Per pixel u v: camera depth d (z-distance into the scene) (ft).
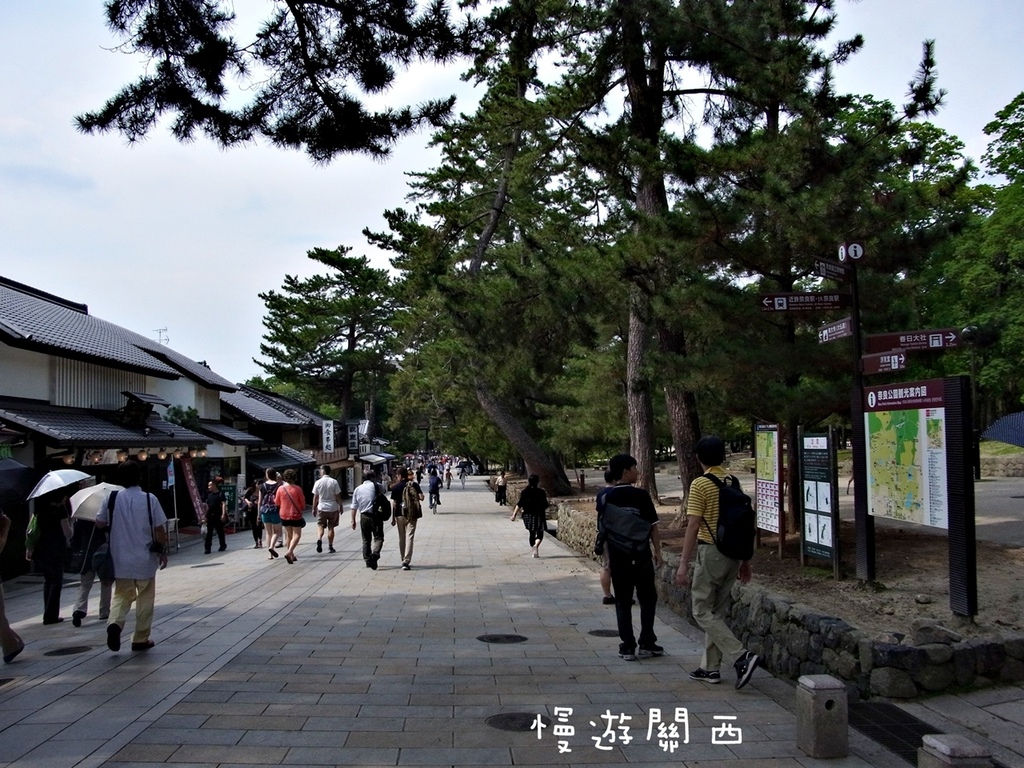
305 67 28.30
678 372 32.81
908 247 30.04
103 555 24.06
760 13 36.01
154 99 27.30
